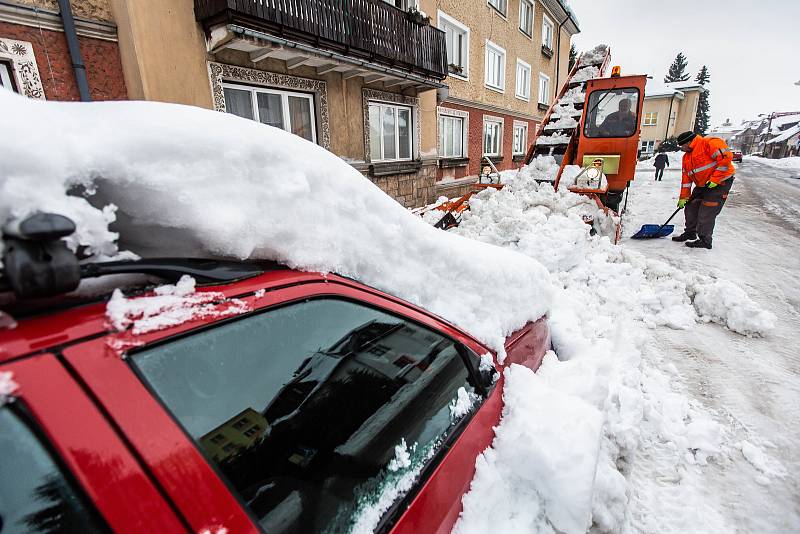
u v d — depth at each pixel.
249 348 0.85
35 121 0.73
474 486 1.18
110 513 0.55
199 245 1.01
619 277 4.54
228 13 4.77
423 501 0.99
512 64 15.72
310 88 6.92
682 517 1.83
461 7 11.73
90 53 4.46
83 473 0.55
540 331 2.26
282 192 1.14
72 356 0.61
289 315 0.96
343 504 0.86
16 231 0.60
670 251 6.31
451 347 1.44
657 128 44.19
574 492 1.22
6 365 0.56
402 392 1.17
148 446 0.61
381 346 1.18
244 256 1.05
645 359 3.24
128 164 0.86
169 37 4.78
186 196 0.95
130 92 4.79
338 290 1.12
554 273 4.64
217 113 1.13
